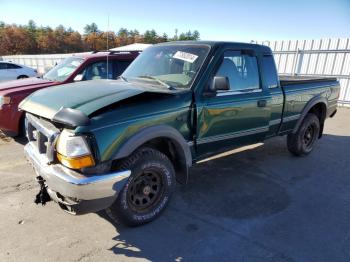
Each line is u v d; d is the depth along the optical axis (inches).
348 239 122.0
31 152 122.8
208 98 139.0
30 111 118.6
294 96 192.4
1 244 111.1
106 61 273.7
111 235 119.6
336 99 242.7
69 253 107.9
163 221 130.6
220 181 173.6
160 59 155.6
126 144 109.9
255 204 148.1
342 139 279.6
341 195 161.5
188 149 133.1
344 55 490.3
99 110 106.0
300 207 146.7
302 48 537.6
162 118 121.8
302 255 111.3
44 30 3127.5
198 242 117.1
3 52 2632.9
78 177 101.0
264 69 171.3
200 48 146.9
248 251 112.7
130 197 118.5
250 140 170.9
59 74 267.9
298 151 214.8
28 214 131.6
